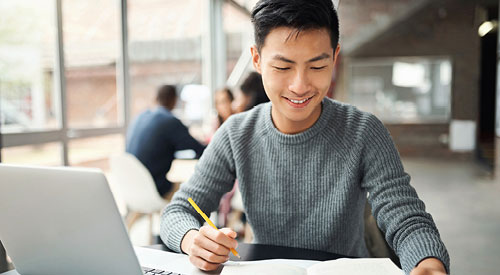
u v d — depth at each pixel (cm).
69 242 62
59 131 250
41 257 66
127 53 326
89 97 283
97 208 57
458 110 764
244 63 514
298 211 95
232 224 242
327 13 75
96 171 55
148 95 375
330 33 76
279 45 75
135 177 206
